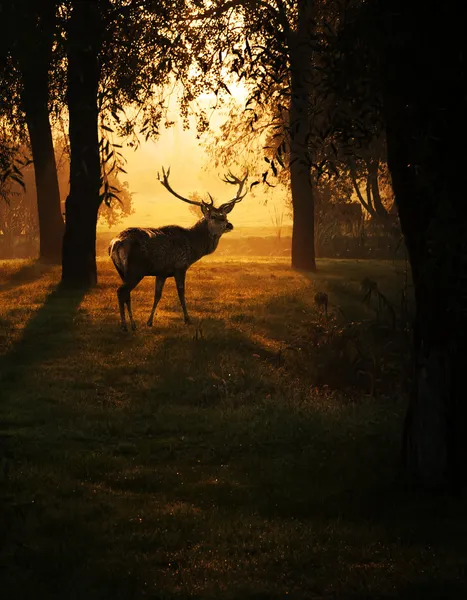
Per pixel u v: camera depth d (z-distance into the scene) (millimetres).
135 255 18781
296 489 9281
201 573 6875
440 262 8570
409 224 9031
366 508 8641
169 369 15461
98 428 11883
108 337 18094
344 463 10211
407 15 8336
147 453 10750
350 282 29359
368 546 7559
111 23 11312
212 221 19547
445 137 8375
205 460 10469
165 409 13070
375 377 15273
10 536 7746
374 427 12078
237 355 16938
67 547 7398
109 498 8883
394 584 6695
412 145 8633
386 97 8734
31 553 7266
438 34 8344
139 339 18016
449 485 9242
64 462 10148
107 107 10672
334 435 11570
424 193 8805
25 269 29391
